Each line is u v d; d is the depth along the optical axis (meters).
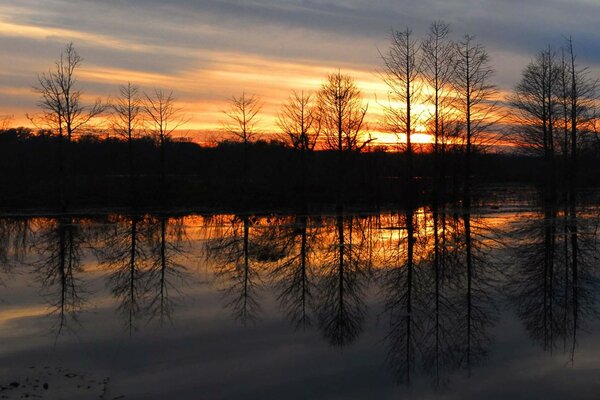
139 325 12.91
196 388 9.22
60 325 12.84
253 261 21.50
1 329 12.49
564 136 48.31
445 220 35.28
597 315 13.95
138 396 8.81
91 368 10.03
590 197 51.94
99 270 19.67
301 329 12.75
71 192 42.88
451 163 45.41
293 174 47.53
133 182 43.28
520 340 11.99
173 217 37.06
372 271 19.52
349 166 45.91
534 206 44.66
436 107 42.28
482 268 19.95
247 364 10.41
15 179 44.69
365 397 8.95
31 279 18.12
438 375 9.94
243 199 43.91
